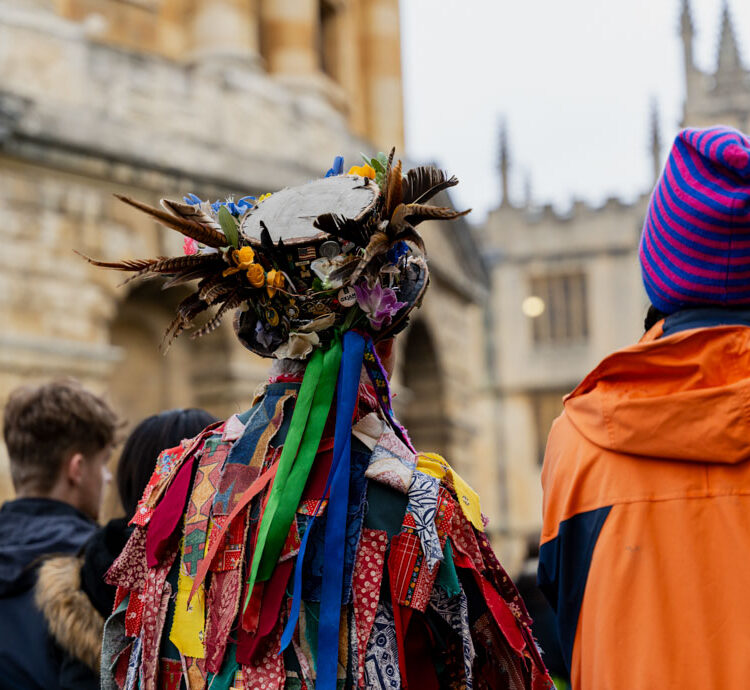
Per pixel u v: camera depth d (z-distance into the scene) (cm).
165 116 1174
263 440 185
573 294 3434
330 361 183
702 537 179
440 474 183
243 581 175
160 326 1203
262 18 1452
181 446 198
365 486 177
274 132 1302
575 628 192
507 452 3388
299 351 186
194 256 184
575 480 191
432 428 1777
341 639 170
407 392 1642
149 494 194
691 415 179
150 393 1191
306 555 174
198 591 179
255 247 185
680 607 177
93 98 1104
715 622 175
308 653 171
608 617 181
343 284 180
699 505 180
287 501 174
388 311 182
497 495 3362
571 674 194
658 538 181
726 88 3662
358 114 1730
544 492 205
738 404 176
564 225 3434
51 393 325
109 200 1104
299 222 184
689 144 192
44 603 269
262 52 1455
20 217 1027
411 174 188
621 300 3388
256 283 183
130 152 1117
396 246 190
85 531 312
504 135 3503
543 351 3403
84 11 1262
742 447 177
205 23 1322
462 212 175
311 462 176
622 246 3391
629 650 179
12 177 1026
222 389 1204
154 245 1140
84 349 1052
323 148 1385
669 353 185
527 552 491
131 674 183
